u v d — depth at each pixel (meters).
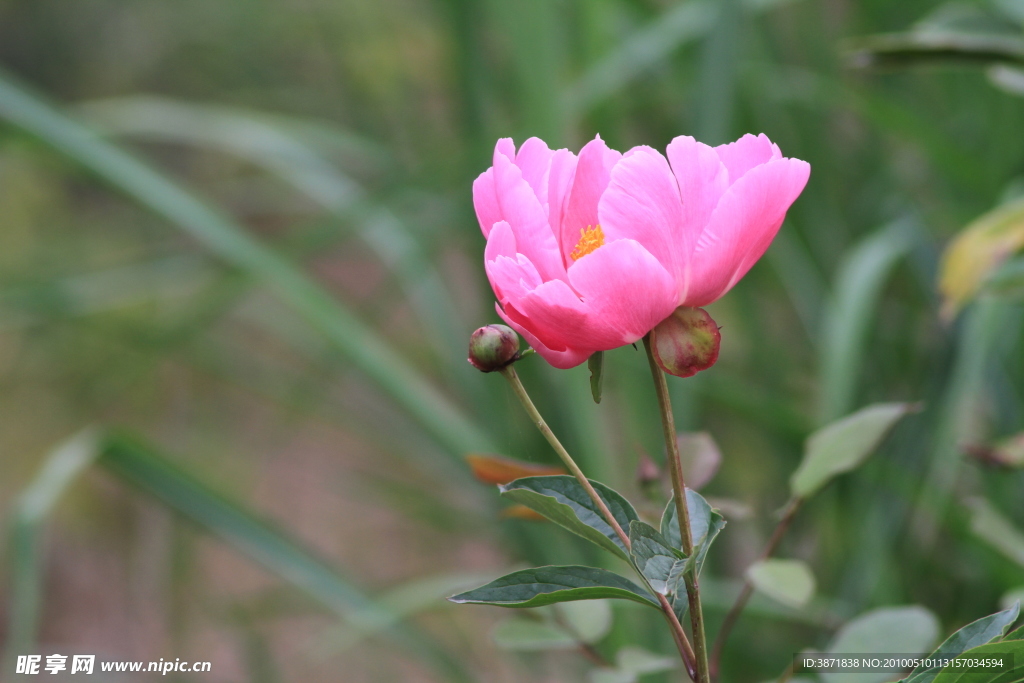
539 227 1.73
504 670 3.77
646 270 1.71
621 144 3.36
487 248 1.74
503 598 1.74
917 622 1.86
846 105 3.19
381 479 3.60
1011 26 2.03
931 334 3.18
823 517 3.02
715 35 2.79
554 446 1.74
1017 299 2.10
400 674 3.92
